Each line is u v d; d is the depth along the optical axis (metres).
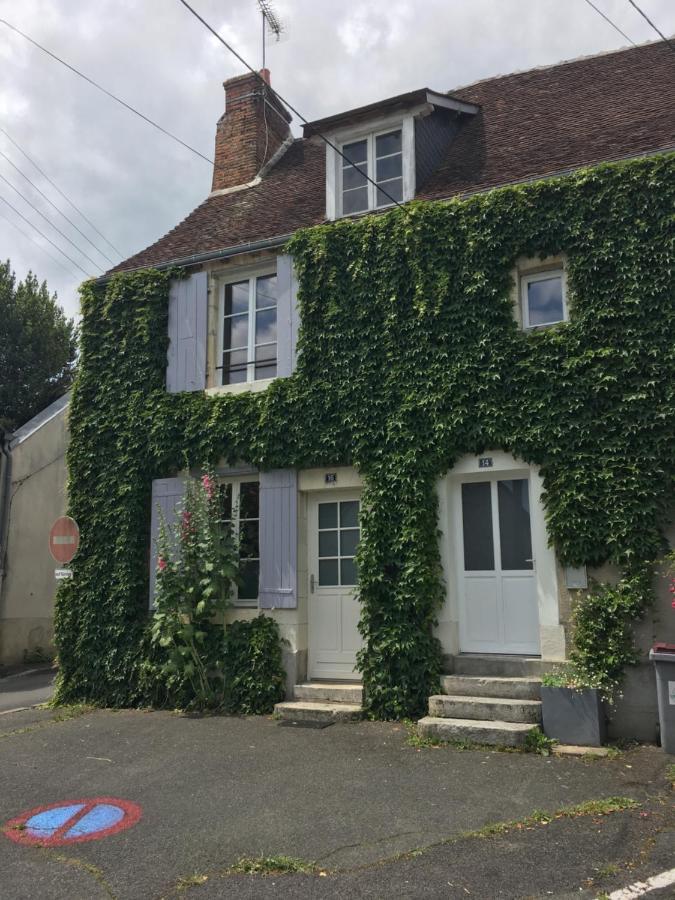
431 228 8.21
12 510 15.18
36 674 13.88
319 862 4.11
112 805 5.22
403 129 9.39
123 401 9.84
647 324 7.00
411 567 7.54
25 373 20.88
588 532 6.89
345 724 7.30
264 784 5.51
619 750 6.02
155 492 9.39
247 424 8.91
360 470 8.14
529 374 7.41
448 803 4.93
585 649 6.64
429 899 3.63
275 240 9.23
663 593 6.61
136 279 10.16
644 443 6.83
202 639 8.35
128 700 8.88
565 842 4.21
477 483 7.89
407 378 8.03
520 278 7.91
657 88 9.38
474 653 7.58
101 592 9.38
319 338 8.66
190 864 4.16
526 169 8.51
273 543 8.60
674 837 4.23
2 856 4.38
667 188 7.14
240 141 12.46
